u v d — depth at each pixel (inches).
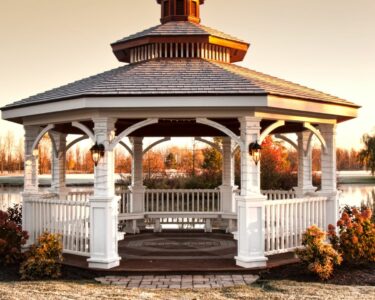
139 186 530.3
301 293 280.1
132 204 526.9
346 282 308.3
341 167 1974.7
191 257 374.3
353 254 339.9
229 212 525.0
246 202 335.3
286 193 514.0
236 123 458.0
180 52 429.7
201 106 326.3
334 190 403.5
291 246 365.4
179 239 474.3
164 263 349.7
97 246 335.6
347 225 350.0
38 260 320.8
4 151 2057.1
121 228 526.9
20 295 273.7
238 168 1007.0
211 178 1027.9
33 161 407.2
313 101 360.5
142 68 384.2
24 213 396.8
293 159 1310.3
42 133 391.2
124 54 467.5
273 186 991.0
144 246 430.9
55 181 457.7
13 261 352.5
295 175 1031.6
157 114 343.3
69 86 396.8
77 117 357.4
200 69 377.7
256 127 340.5
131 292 283.4
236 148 544.1
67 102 341.4
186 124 464.1
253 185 339.3
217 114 342.0
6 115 396.2
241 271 330.3
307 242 326.3
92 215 337.4
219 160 1058.7
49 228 377.7
